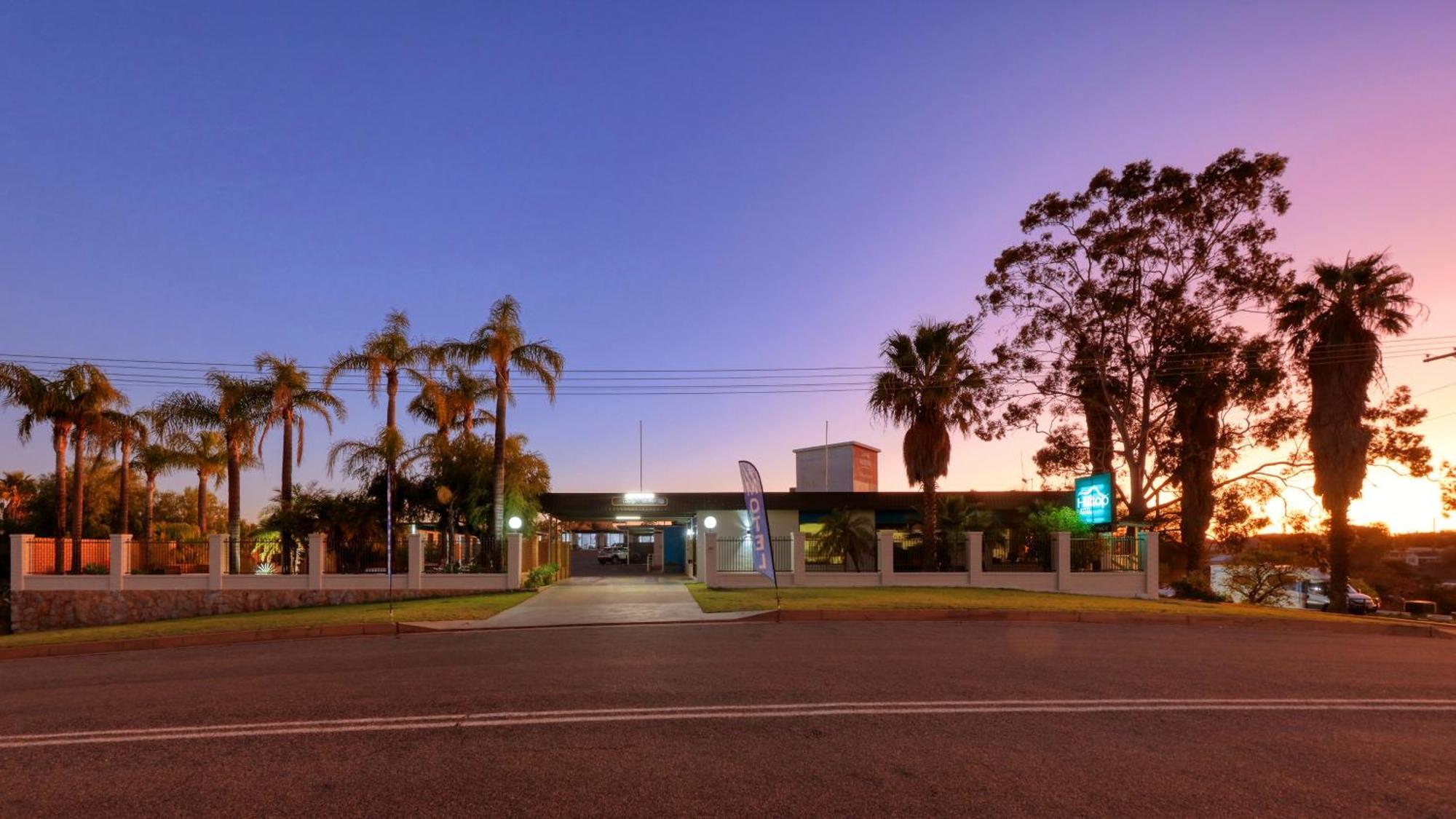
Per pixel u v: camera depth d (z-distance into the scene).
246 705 7.57
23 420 30.25
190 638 14.27
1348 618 17.53
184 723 6.87
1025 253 35.62
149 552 23.95
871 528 29.70
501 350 26.97
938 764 5.48
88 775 5.41
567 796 4.88
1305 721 6.66
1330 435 31.45
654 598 20.62
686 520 37.53
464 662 10.23
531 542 27.98
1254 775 5.25
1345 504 31.73
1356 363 31.08
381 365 27.98
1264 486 35.53
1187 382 33.84
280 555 25.61
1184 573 34.72
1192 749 5.83
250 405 28.92
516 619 16.06
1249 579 30.53
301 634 14.71
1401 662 10.12
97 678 9.98
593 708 7.20
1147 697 7.59
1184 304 33.88
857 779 5.16
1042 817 4.50
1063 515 29.17
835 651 10.78
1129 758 5.61
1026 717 6.77
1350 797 4.84
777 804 4.71
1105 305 34.41
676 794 4.91
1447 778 5.22
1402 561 55.28
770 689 7.98
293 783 5.17
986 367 36.38
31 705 8.01
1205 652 10.80
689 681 8.50
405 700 7.68
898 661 9.81
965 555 28.34
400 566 24.98
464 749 5.90
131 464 39.41
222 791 5.04
